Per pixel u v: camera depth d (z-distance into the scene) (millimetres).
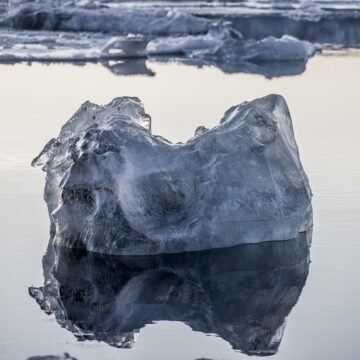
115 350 15000
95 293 17828
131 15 83438
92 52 62562
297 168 21562
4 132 33531
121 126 20859
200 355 14812
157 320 16469
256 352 14953
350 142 31797
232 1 112000
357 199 24109
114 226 20078
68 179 20328
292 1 111250
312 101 41438
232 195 20578
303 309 16844
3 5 93625
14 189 25172
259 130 21484
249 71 53938
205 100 41156
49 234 21469
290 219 20969
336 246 20547
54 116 37062
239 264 19500
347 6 103125
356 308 16844
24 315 16594
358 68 54094
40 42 69500
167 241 20125
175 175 20547
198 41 66688
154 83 47281
